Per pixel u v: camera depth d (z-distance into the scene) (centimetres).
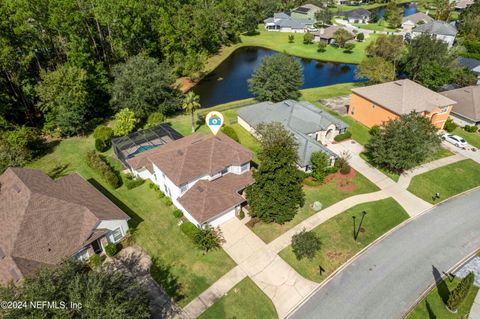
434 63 6272
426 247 3072
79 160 4416
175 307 2534
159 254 2994
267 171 3048
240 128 5278
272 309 2527
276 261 2909
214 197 3253
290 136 3584
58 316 1712
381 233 3228
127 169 4162
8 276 2434
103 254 2994
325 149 4141
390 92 5053
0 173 3919
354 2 17062
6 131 4472
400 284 2720
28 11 4997
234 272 2812
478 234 3216
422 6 15800
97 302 1803
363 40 10556
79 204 3019
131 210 3512
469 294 2602
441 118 4947
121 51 6391
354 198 3669
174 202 3550
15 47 4972
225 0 11394
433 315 2462
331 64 9006
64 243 2727
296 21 12275
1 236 2723
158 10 7781
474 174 4100
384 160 3906
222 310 2516
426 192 3791
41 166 4291
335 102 6172
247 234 3180
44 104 4959
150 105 5453
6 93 4994
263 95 5884
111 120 5606
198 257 2952
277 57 5894
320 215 3416
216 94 7038
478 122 5122
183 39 8012
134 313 1972
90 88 5453
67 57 5684
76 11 5581
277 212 3111
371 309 2523
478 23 9575
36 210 2839
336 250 3027
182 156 3475
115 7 5869
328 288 2691
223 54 9731
